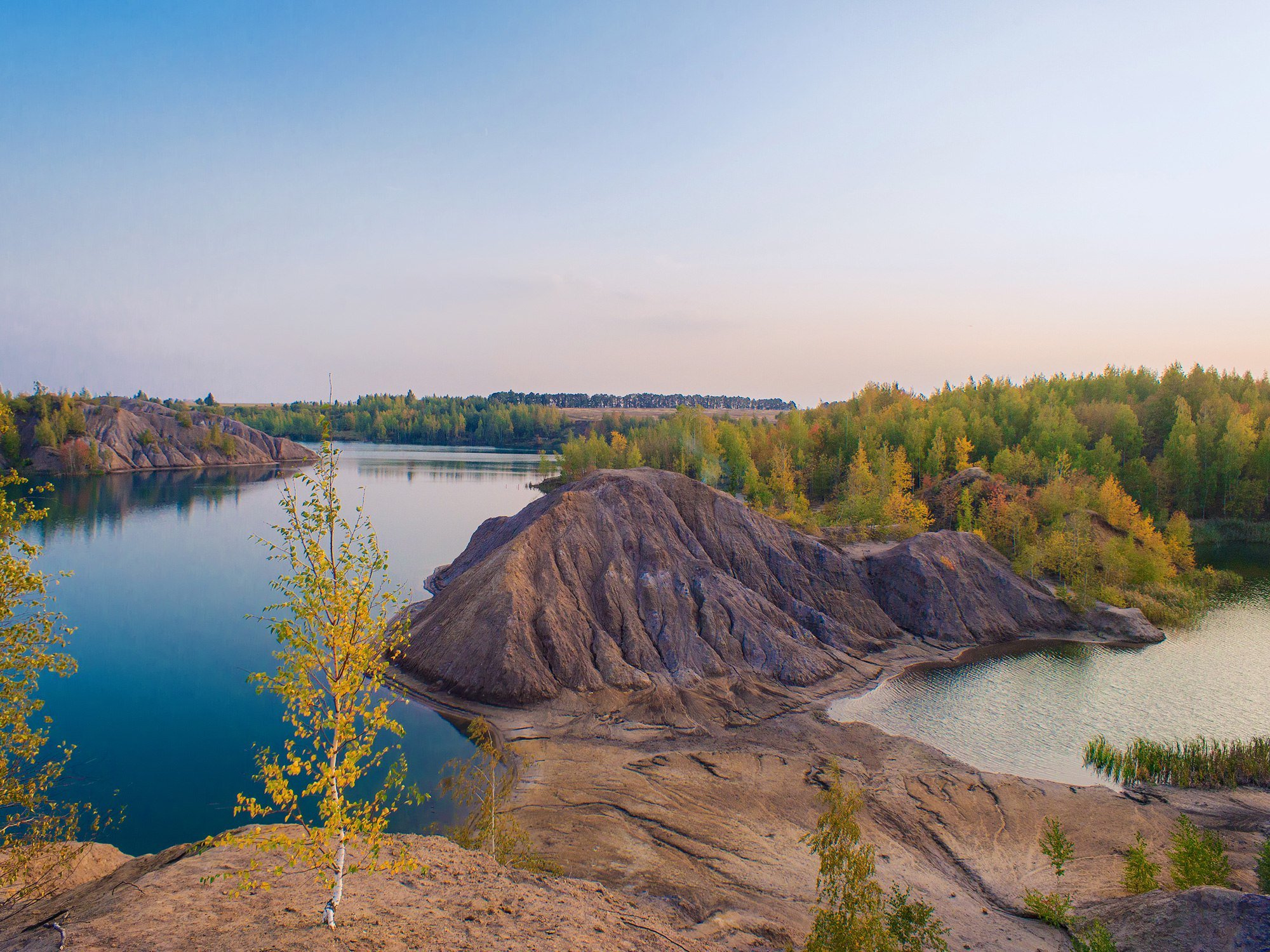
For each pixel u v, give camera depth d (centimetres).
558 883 2034
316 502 1291
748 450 14838
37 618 1630
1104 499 9438
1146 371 16812
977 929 2353
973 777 3544
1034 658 5472
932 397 18388
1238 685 4916
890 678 5006
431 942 1412
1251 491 10950
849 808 1825
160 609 6419
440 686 4397
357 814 1345
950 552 6456
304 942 1301
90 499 13600
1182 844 2583
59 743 3809
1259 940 1950
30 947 1295
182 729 4006
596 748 3747
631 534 5675
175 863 1744
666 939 1814
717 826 3011
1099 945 2064
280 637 1230
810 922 2331
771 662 4884
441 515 12069
